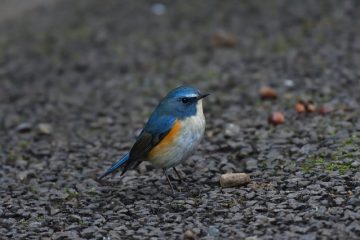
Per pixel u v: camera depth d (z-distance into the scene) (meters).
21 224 9.71
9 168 12.26
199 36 20.05
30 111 16.05
